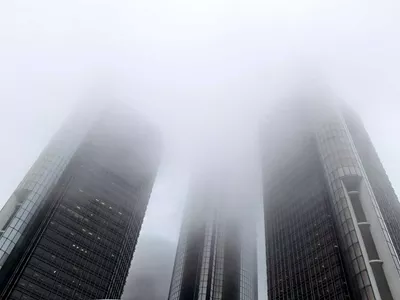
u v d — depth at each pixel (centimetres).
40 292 17162
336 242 14838
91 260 19900
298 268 16112
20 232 17975
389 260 11969
